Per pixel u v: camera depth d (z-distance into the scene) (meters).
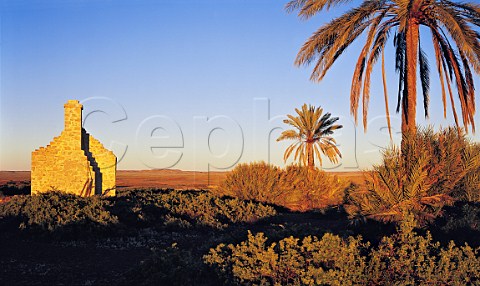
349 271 6.95
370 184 11.85
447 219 10.69
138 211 15.20
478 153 12.41
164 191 24.23
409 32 15.18
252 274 7.05
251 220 16.25
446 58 16.11
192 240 12.74
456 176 11.90
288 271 7.08
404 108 16.50
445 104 14.80
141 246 11.74
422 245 7.42
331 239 7.38
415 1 13.67
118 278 8.27
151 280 7.41
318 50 16.45
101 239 12.60
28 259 9.95
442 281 6.86
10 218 14.00
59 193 15.73
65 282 8.11
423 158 11.48
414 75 15.07
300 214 19.47
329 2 15.55
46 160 23.98
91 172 24.30
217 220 15.62
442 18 14.05
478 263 7.11
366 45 14.89
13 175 83.12
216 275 7.45
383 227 10.92
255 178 22.38
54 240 12.26
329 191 22.45
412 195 11.10
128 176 87.94
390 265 7.13
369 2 15.28
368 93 15.23
